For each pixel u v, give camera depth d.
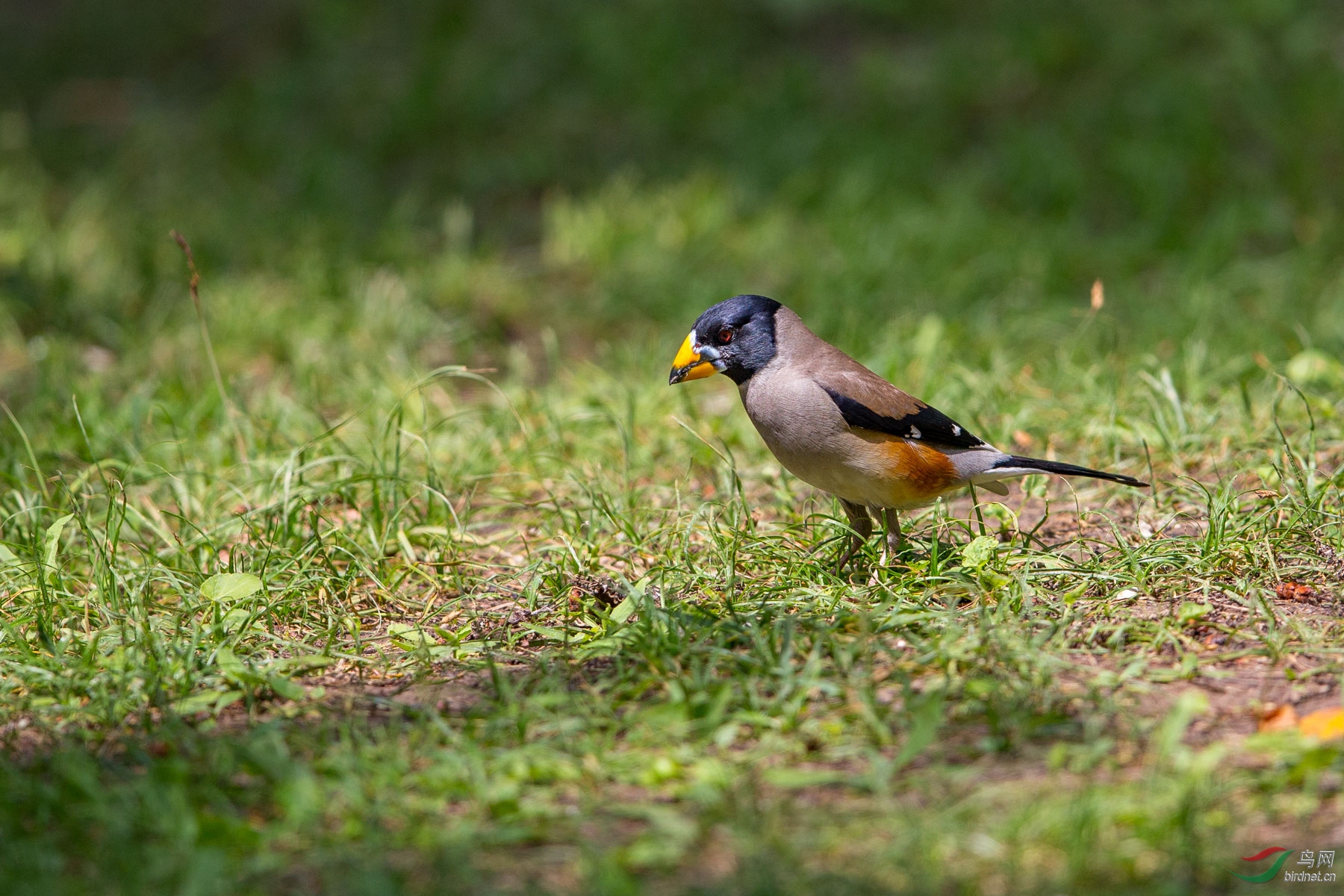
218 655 7.82
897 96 20.95
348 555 9.53
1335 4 21.06
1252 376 12.60
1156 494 10.13
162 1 27.30
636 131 21.16
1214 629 7.89
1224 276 15.77
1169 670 7.38
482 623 8.77
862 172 18.80
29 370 14.44
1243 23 20.72
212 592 8.74
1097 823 5.56
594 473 11.21
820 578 8.81
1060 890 5.38
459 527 10.07
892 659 7.57
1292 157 18.36
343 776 6.32
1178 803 5.74
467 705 7.44
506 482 11.44
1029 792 6.03
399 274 16.75
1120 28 21.19
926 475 8.94
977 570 8.64
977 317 15.00
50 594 8.96
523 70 22.80
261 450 11.84
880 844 5.74
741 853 5.70
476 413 12.87
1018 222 17.53
